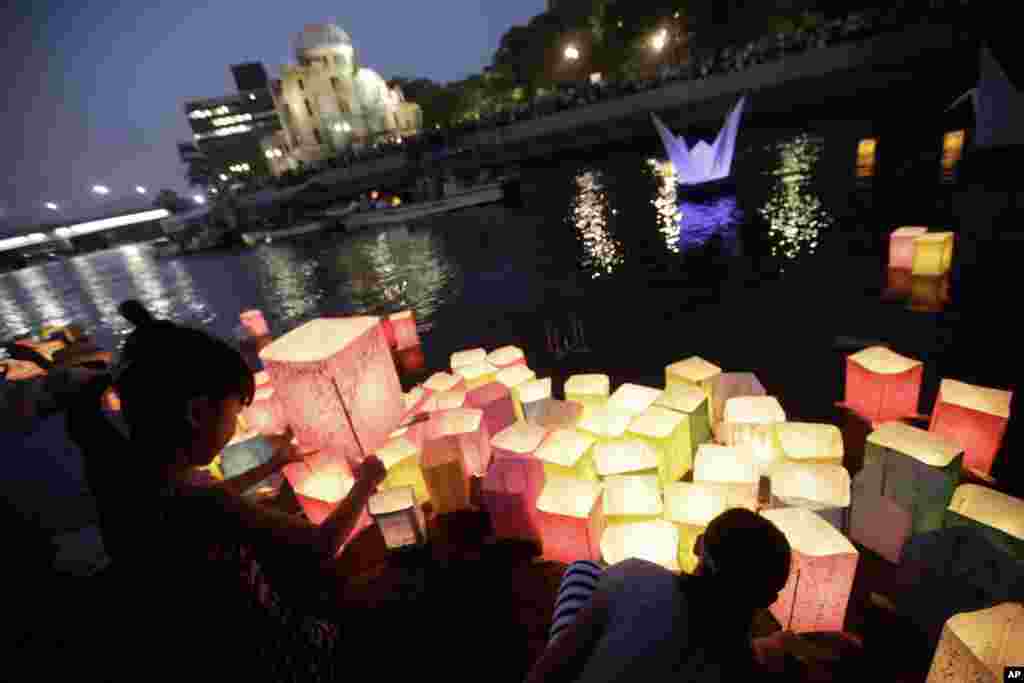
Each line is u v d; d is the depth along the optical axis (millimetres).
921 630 1865
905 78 22438
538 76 55219
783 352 4484
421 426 3117
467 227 17703
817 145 16203
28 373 6594
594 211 14812
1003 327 4090
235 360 1000
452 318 7441
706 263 7637
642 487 2369
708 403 3156
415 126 58531
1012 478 2590
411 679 2012
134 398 921
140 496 937
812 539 1863
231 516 1000
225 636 988
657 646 937
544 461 2672
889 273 5555
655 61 44000
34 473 3936
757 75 27125
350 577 2533
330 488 2748
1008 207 6855
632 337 5465
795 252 7230
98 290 21141
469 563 2525
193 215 45438
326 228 27281
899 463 2121
